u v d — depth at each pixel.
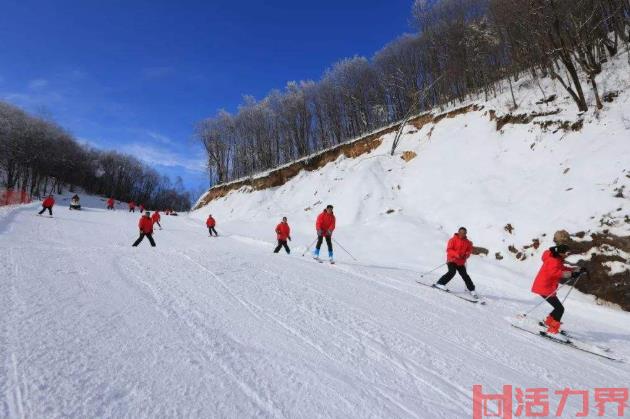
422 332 6.26
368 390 3.95
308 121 55.88
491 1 28.19
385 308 7.41
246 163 62.75
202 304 6.14
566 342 6.97
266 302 6.66
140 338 4.52
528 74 28.12
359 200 26.73
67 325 4.64
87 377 3.50
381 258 17.08
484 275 14.11
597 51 22.80
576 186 15.21
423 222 21.19
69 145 85.88
